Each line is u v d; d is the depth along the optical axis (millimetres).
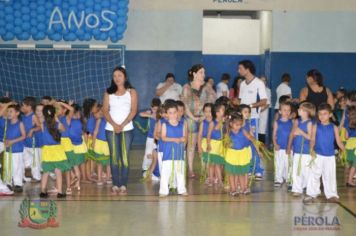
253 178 7469
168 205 6102
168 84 10953
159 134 6750
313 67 12359
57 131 6434
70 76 12141
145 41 12258
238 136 6590
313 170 6336
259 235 4859
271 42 12375
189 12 12242
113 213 5688
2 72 12047
